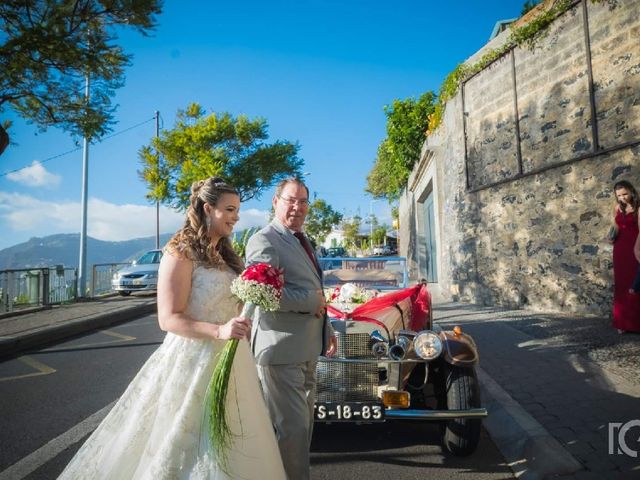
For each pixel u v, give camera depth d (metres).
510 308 9.19
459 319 8.24
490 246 9.93
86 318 10.16
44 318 10.39
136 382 2.09
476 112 10.32
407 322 4.00
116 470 1.92
